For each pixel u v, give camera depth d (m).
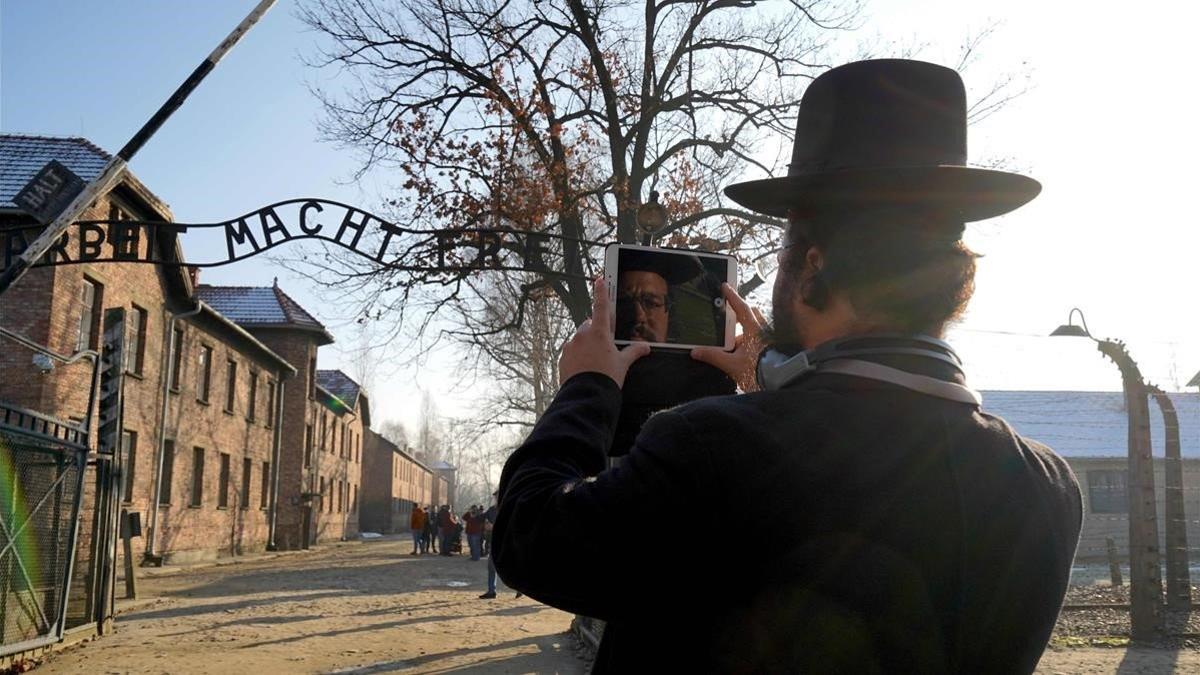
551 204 16.25
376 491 76.69
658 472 1.17
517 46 16.80
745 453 1.18
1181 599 14.15
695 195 17.61
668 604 1.20
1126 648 11.15
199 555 30.97
